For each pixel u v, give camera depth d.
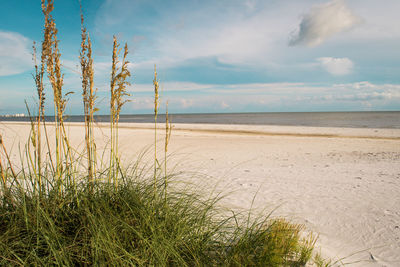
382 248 2.93
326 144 14.51
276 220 2.97
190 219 2.44
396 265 2.52
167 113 2.28
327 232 3.41
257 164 8.70
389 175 7.05
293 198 4.92
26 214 1.91
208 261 2.10
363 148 12.95
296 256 2.38
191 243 2.18
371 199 4.90
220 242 2.34
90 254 1.84
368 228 3.54
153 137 16.70
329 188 5.69
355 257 2.69
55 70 2.06
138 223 2.14
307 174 7.16
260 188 5.61
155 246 1.88
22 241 1.85
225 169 7.67
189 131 24.41
